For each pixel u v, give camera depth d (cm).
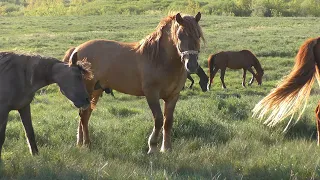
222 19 9238
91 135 1314
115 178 888
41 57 977
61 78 950
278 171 948
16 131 1352
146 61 1155
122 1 15088
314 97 2162
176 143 1243
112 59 1209
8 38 5684
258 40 5322
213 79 3447
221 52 3127
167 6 13825
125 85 1208
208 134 1329
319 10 12750
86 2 16175
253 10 12450
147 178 884
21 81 966
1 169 937
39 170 934
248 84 3231
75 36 5903
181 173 984
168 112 1194
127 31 6981
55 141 1261
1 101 950
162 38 1139
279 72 3572
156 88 1155
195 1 14175
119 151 1175
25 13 13475
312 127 1443
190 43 1058
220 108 1733
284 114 1188
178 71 1145
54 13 13188
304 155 1065
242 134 1341
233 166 1009
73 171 929
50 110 1972
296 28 7069
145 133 1290
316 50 1199
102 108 1958
